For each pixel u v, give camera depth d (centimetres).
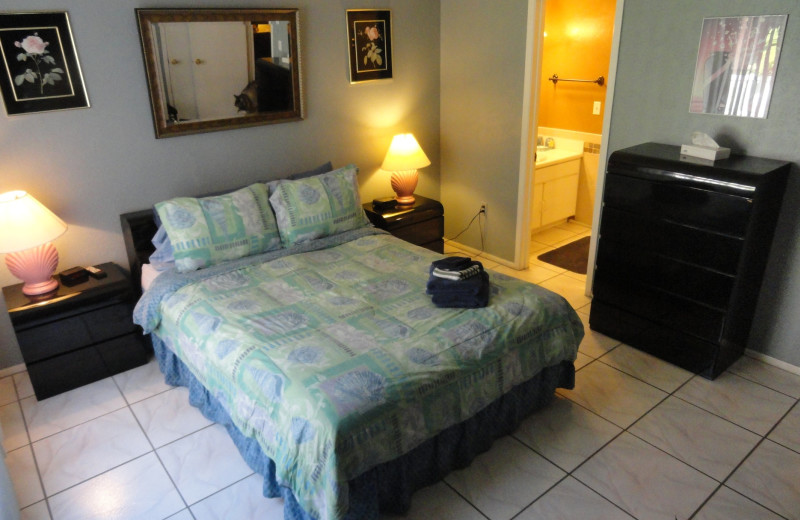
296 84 377
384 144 438
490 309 250
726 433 255
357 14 392
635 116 330
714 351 287
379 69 415
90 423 274
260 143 376
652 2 304
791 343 298
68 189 314
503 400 245
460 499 223
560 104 504
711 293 279
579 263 446
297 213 336
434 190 481
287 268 305
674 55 304
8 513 191
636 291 314
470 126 437
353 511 197
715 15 283
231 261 313
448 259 271
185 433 265
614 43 326
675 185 279
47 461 249
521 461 241
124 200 334
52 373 293
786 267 289
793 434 254
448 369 216
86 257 329
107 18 304
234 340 235
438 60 446
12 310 276
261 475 234
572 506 218
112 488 233
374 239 349
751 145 288
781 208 283
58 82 298
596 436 255
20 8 280
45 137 301
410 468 216
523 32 375
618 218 310
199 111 344
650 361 313
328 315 252
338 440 184
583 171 506
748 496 221
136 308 290
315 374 205
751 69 277
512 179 416
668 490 224
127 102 321
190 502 226
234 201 319
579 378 299
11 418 279
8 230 274
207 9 328
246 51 350
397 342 226
